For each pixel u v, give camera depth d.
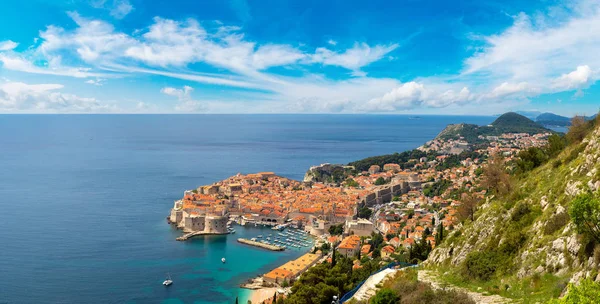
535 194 96.31
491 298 70.56
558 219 75.38
